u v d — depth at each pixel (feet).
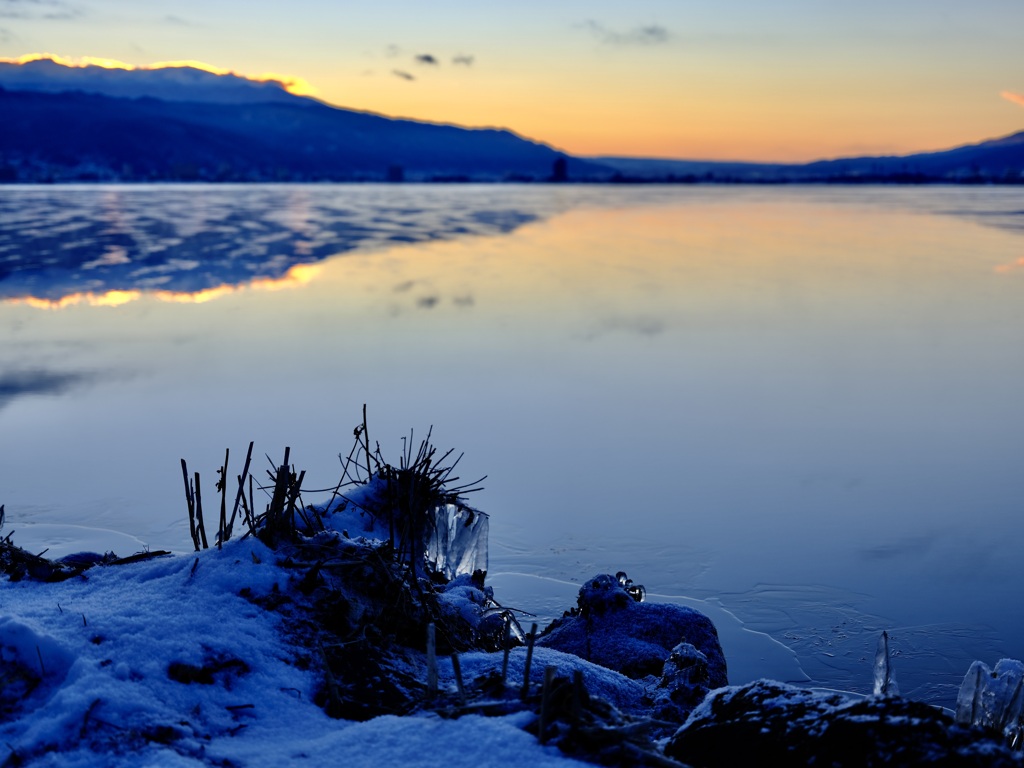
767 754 12.35
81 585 17.39
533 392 60.29
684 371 67.05
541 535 36.70
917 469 45.42
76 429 49.62
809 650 28.43
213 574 16.72
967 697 15.26
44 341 75.56
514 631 21.40
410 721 12.88
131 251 147.64
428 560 22.54
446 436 49.80
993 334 82.23
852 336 81.10
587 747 12.03
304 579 16.90
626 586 27.02
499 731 12.34
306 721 13.79
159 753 12.00
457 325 85.25
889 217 257.14
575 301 100.89
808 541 36.40
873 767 11.38
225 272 123.95
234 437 48.44
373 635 16.48
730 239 181.27
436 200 398.01
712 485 42.80
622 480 43.16
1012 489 42.55
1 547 19.02
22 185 652.89
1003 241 175.22
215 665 14.42
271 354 71.31
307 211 281.54
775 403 58.08
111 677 13.50
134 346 73.82
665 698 17.60
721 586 32.68
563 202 376.68
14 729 12.71
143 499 38.42
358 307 95.71
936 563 34.47
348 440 48.32
